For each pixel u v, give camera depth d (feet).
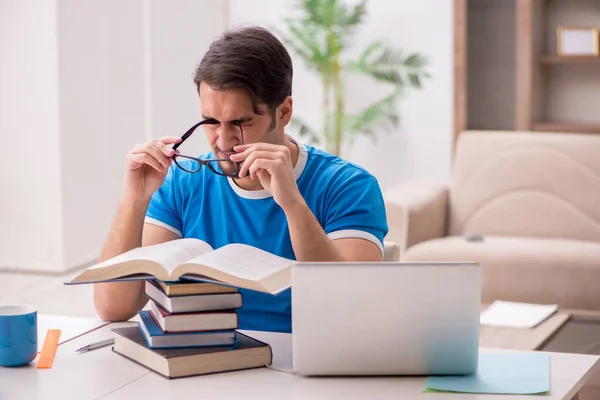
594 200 15.05
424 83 22.47
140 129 21.61
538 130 19.21
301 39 21.88
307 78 23.59
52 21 18.25
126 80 20.93
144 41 21.61
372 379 5.32
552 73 20.06
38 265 19.12
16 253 19.25
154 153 6.35
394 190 15.81
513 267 13.78
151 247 5.89
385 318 5.23
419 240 14.92
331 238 6.64
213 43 6.24
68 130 18.89
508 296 13.85
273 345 6.01
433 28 22.26
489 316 10.77
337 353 5.28
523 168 15.51
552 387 5.18
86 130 19.51
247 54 6.08
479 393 5.06
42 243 19.06
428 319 5.24
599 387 9.36
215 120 6.16
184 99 23.61
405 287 5.20
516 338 9.81
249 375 5.38
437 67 22.34
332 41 21.72
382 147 22.99
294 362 5.30
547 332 10.10
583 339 10.14
